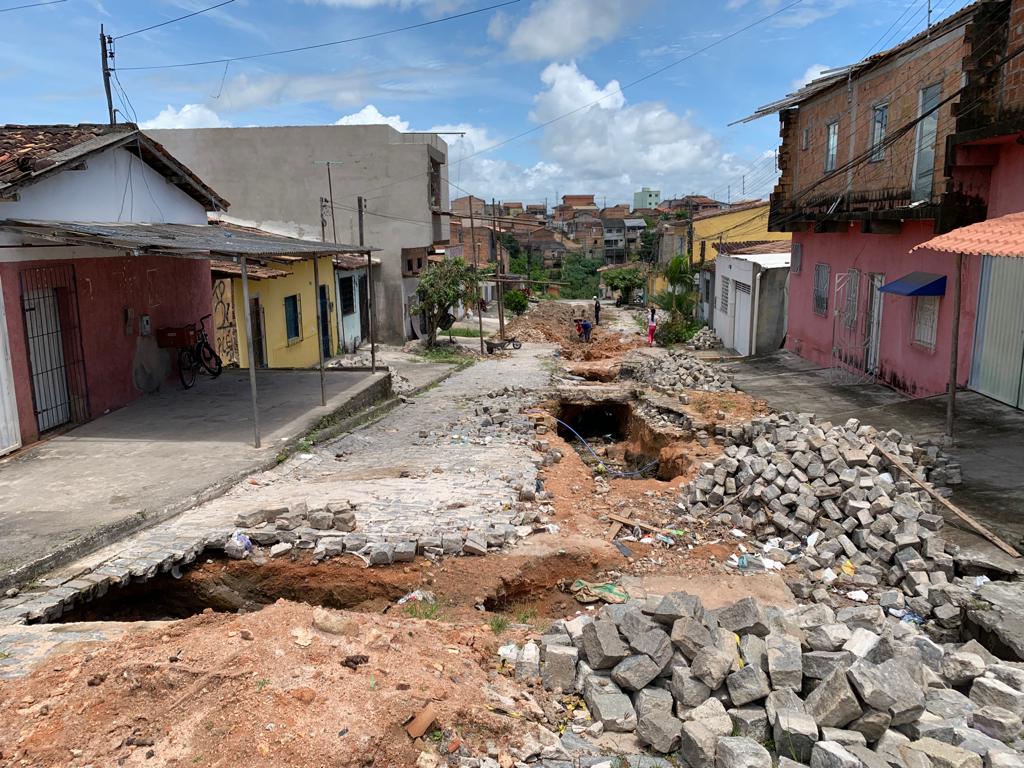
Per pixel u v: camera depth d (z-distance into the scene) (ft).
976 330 40.06
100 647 16.08
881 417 39.22
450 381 72.08
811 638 15.90
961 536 24.50
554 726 14.62
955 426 35.45
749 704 14.37
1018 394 36.63
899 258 48.91
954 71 41.01
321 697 13.24
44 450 34.47
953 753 12.40
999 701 14.19
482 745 13.42
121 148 41.65
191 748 12.16
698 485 32.04
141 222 43.96
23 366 34.30
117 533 24.59
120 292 42.73
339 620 16.21
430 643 16.69
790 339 73.67
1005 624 18.80
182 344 47.19
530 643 17.21
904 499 27.02
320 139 95.91
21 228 31.71
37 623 19.24
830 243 61.82
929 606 21.52
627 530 29.01
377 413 51.57
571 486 35.06
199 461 33.17
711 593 23.31
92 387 40.16
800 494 28.68
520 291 177.06
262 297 67.15
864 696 13.16
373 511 28.50
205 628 16.40
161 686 13.76
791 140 67.87
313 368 60.39
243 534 25.21
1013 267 36.70
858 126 53.72
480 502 29.71
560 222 368.48
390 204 97.30
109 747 12.34
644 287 199.00
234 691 13.37
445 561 24.73
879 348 52.60
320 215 97.25
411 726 13.05
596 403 60.90
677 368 69.26
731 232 134.82
